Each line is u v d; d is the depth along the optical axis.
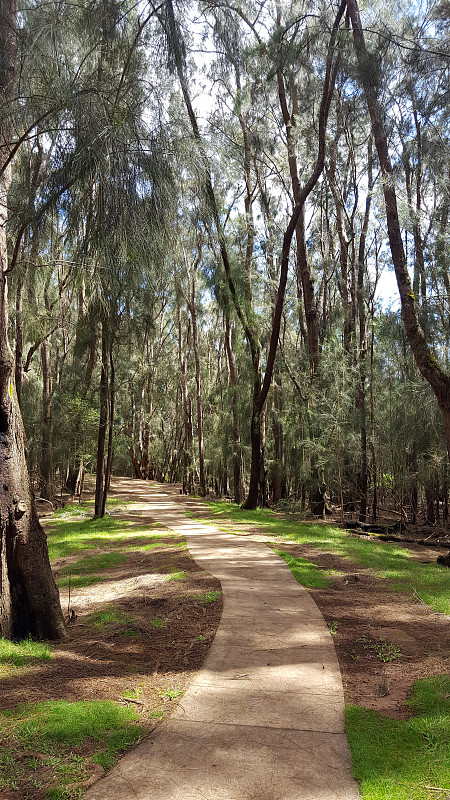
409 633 5.25
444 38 9.21
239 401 19.92
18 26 4.68
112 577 8.27
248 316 16.77
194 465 27.05
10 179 5.02
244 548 10.02
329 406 14.04
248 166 15.48
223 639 5.02
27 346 19.55
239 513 16.00
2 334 5.06
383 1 11.00
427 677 4.14
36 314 11.53
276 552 9.58
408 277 9.72
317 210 21.09
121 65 4.77
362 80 8.95
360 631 5.33
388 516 17.67
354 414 15.02
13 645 4.69
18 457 5.20
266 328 19.28
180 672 4.31
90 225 4.09
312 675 4.20
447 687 3.89
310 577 7.66
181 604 6.30
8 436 5.11
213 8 7.18
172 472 38.41
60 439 18.50
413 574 7.99
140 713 3.55
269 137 17.31
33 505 5.31
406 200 12.52
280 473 20.33
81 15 4.72
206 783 2.75
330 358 14.48
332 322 19.45
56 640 5.13
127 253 4.25
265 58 10.69
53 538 12.30
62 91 4.33
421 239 13.24
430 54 8.43
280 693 3.87
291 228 14.32
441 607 6.09
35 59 4.57
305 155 16.55
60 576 8.61
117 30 4.79
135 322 12.94
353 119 13.49
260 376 17.11
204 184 4.96
